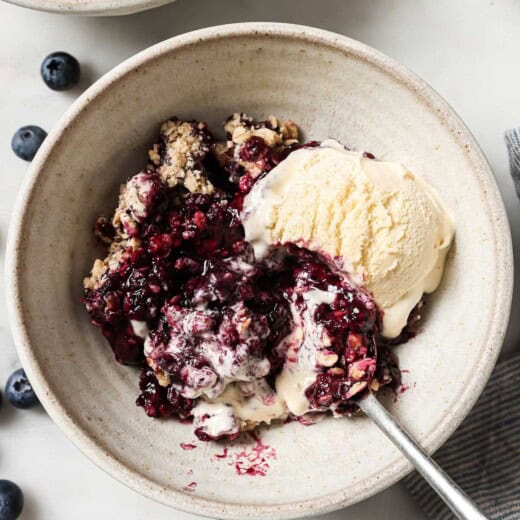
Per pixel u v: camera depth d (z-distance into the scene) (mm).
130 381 457
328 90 452
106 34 491
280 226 436
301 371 440
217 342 435
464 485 484
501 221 430
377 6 489
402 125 448
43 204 438
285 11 489
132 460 438
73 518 493
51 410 431
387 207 431
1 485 487
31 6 447
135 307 442
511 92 490
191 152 452
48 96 494
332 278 439
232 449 451
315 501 421
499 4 490
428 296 451
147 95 445
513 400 482
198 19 489
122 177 460
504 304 426
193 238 446
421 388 444
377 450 437
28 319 434
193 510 423
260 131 455
